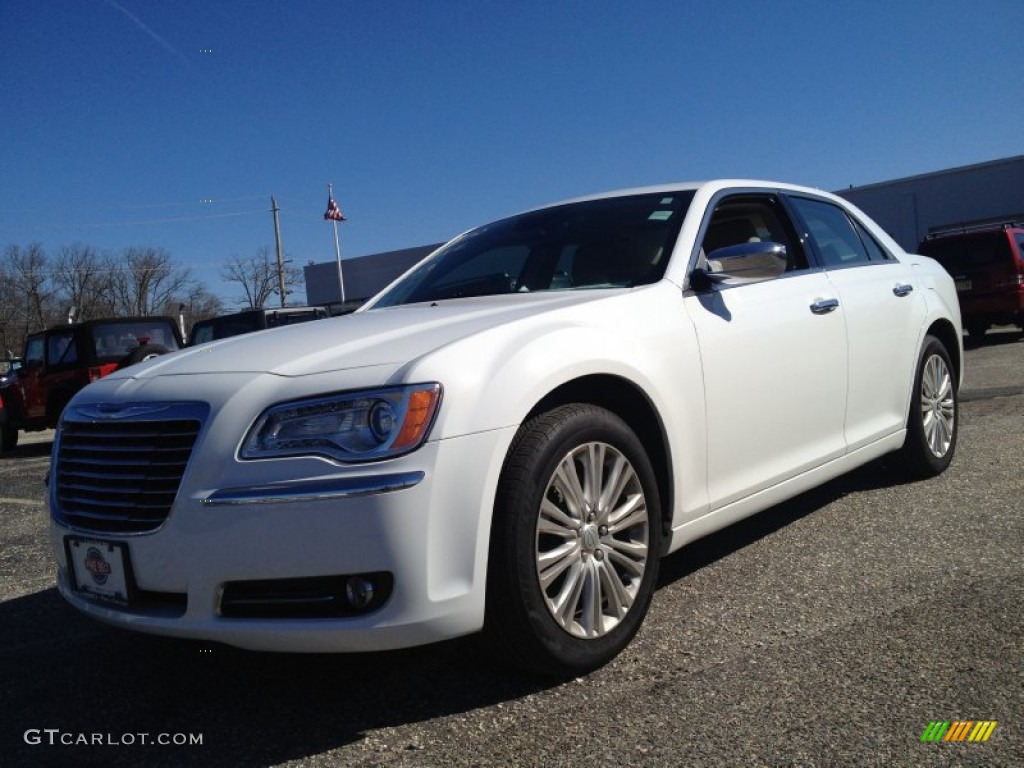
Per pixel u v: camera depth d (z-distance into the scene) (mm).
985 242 14023
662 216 3605
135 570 2477
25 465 10266
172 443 2496
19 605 3854
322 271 46875
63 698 2814
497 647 2537
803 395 3670
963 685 2436
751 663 2666
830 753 2145
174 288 56531
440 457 2338
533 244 3801
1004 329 17422
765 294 3580
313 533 2281
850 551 3664
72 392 11906
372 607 2311
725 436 3258
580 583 2654
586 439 2672
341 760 2289
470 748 2297
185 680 2896
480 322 2801
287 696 2705
